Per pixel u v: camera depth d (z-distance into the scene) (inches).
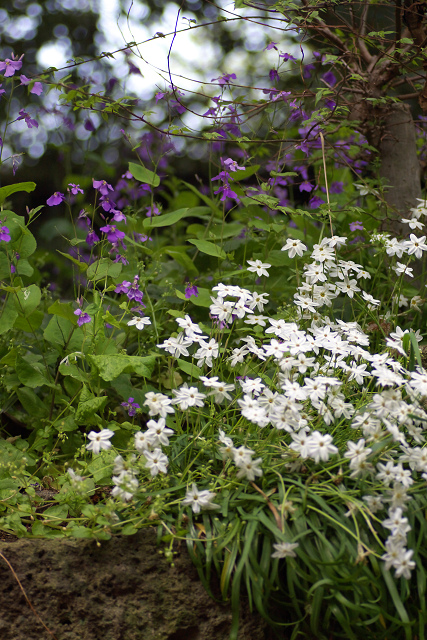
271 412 65.9
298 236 118.7
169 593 61.9
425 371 71.7
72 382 87.5
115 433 81.0
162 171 161.3
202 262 128.0
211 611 61.5
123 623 60.8
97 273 89.4
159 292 113.2
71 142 216.5
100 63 158.2
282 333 76.2
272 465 66.0
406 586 59.3
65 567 61.7
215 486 65.7
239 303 77.2
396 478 58.7
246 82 217.9
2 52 265.3
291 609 62.0
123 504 62.9
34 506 71.9
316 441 59.6
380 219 109.6
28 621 59.4
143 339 102.8
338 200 127.3
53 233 193.0
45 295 115.2
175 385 94.7
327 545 59.3
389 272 102.3
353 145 119.3
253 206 123.9
